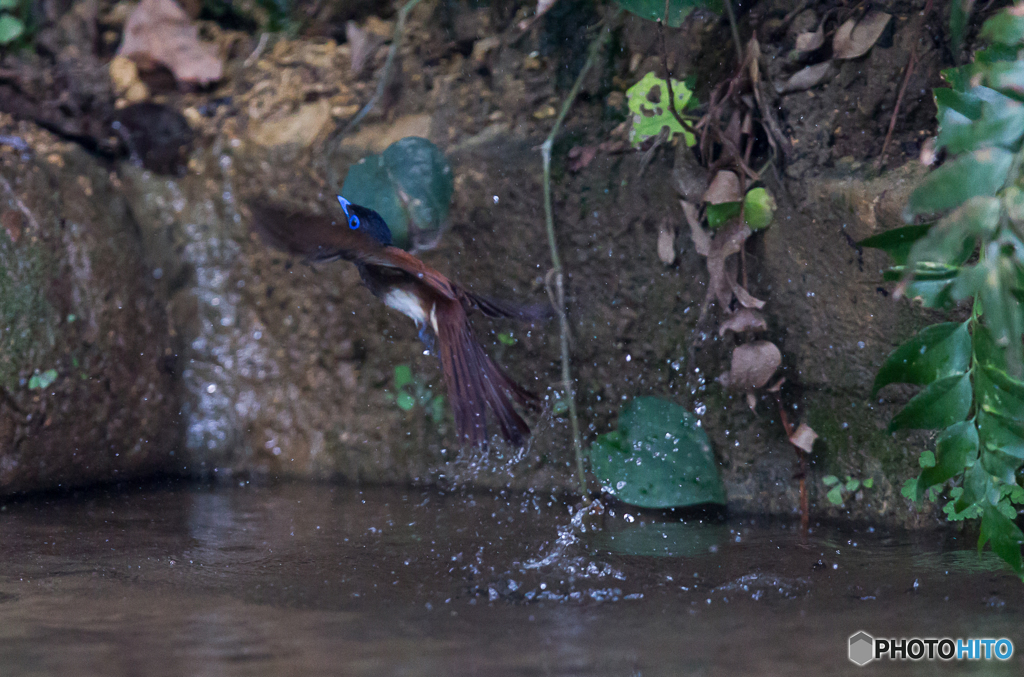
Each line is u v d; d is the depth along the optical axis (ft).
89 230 37.22
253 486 37.42
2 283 33.96
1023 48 17.84
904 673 17.11
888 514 29.84
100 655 18.29
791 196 30.91
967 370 20.53
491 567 25.68
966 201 16.20
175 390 39.70
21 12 38.96
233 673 17.11
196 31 39.83
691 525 30.40
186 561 26.58
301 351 38.55
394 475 37.42
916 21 29.73
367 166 36.09
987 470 20.43
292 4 39.78
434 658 18.03
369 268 19.83
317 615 21.40
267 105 38.99
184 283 39.58
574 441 34.06
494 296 35.37
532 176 34.83
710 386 32.68
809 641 19.13
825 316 30.53
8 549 27.99
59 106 38.83
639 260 33.65
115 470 37.81
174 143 39.34
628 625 20.44
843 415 30.58
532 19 35.99
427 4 37.83
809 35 30.78
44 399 35.06
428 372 36.88
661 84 33.58
